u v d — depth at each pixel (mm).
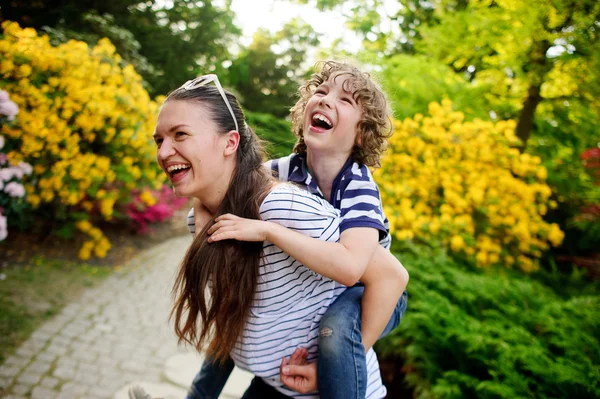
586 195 5430
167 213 6629
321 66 1418
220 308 1045
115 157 5242
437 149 4512
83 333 3553
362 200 1144
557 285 4355
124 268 5215
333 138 1212
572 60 4781
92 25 7496
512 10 4672
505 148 4496
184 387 2967
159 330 3809
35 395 2691
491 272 3895
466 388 2244
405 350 2496
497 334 2455
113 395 2812
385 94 1385
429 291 2777
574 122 5703
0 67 4047
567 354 2262
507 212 4426
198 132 1023
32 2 6512
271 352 1096
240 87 15680
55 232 5098
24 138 4098
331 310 1141
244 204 1058
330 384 1043
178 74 9789
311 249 968
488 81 6242
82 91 4504
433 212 4438
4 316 3525
